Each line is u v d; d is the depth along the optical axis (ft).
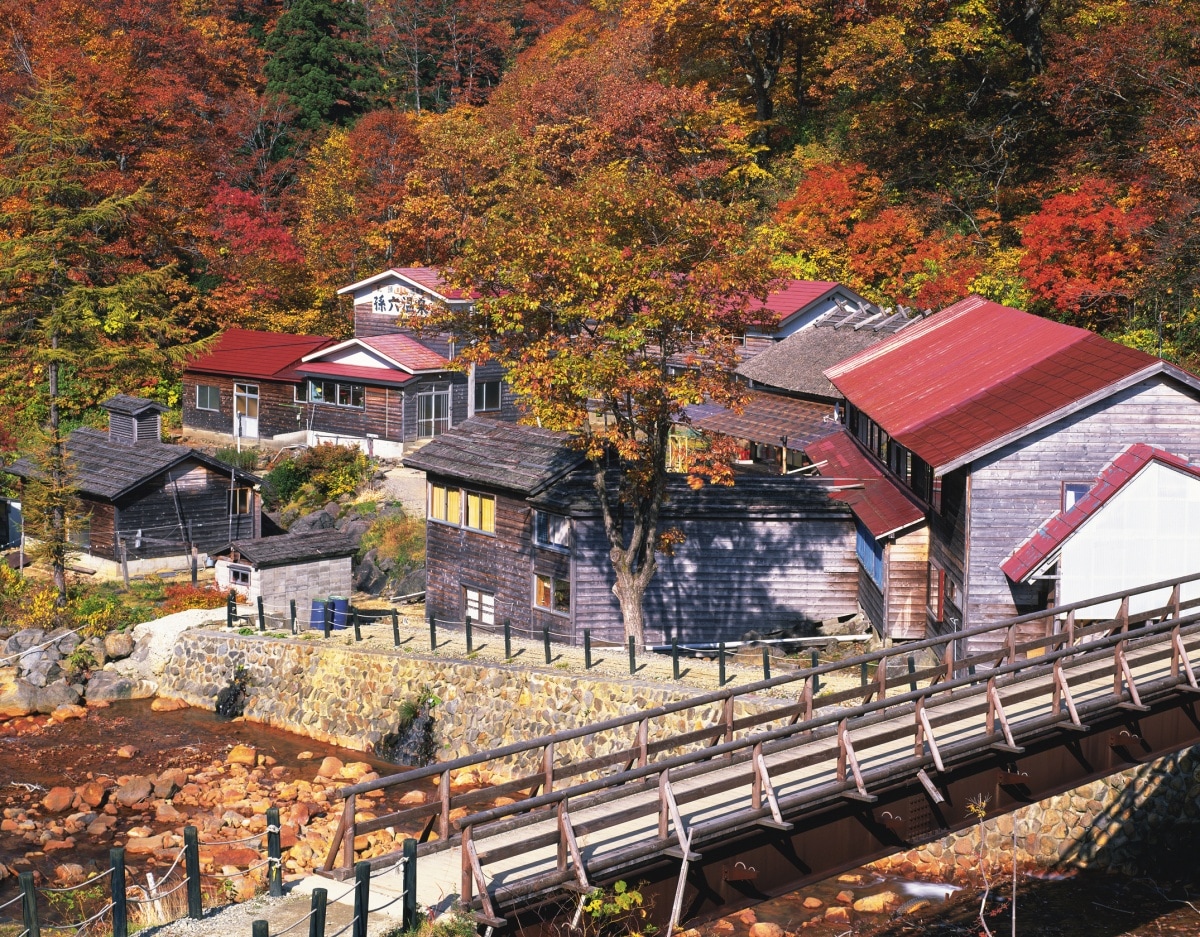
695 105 198.80
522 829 57.72
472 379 185.37
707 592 119.34
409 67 316.60
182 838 85.30
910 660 80.38
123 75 227.40
